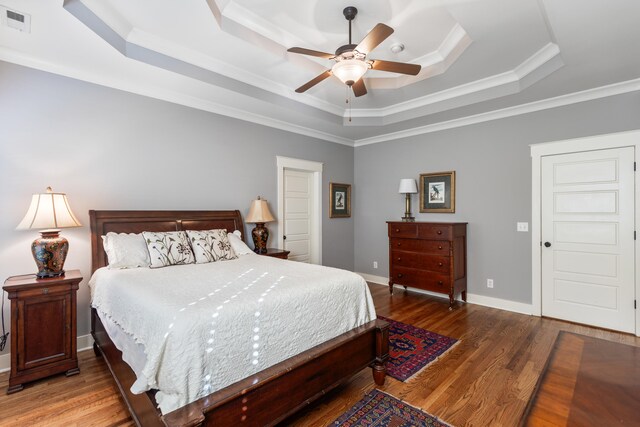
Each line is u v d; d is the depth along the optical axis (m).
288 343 1.77
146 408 1.44
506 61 3.01
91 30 2.17
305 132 4.81
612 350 1.32
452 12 2.25
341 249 5.49
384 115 4.50
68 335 2.39
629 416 0.89
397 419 1.88
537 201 3.69
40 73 2.62
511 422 1.85
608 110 3.22
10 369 2.31
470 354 2.72
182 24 2.39
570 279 3.50
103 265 2.82
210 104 3.65
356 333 2.11
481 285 4.16
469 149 4.24
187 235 3.13
